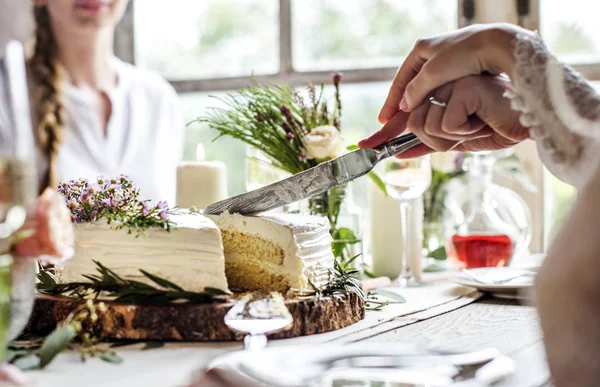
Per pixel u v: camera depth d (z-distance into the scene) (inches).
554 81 36.8
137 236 44.4
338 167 47.1
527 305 54.5
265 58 110.4
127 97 109.9
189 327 41.2
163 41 118.6
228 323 39.4
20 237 33.3
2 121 96.0
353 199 65.7
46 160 96.7
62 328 37.0
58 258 35.1
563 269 27.2
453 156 77.8
